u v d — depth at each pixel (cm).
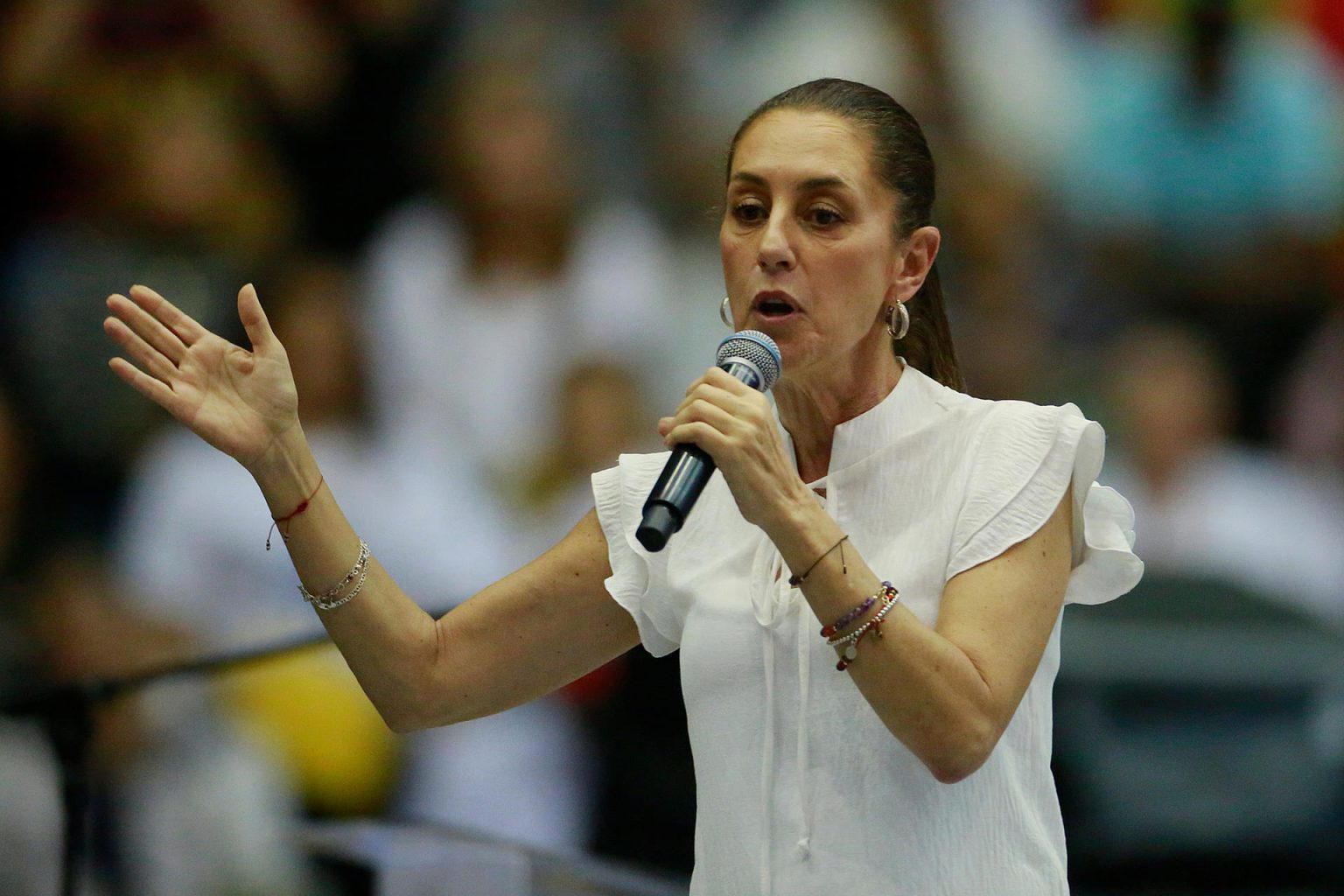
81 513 1995
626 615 888
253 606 1855
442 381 2048
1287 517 2217
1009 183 2273
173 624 1823
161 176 2144
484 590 897
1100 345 2295
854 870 780
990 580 783
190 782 1392
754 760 806
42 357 2038
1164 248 2380
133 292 836
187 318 843
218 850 1393
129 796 1371
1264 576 2181
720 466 745
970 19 2297
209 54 2206
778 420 873
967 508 797
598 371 1966
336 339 1994
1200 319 2364
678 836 1540
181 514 1867
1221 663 1456
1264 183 2403
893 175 827
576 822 1706
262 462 839
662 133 2198
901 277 851
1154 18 2425
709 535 848
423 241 2122
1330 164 2439
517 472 1998
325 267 2156
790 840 791
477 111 2097
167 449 1916
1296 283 2392
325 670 1617
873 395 846
